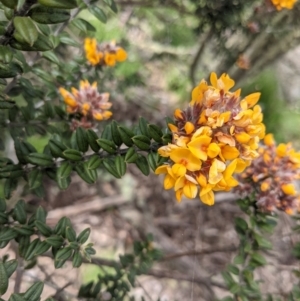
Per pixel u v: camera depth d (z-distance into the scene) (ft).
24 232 0.49
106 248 1.17
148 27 1.37
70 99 0.61
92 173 0.46
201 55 1.27
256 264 0.60
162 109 1.44
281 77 1.74
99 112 0.62
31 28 0.30
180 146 0.38
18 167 0.50
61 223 0.50
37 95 0.63
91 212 1.21
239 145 0.40
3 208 0.50
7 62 0.33
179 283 1.15
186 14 1.08
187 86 1.46
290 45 1.20
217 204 1.31
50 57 0.54
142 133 0.43
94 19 1.23
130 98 1.33
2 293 0.35
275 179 0.56
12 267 0.40
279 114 1.44
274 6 0.89
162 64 1.47
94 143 0.46
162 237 1.19
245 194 0.58
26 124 0.63
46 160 0.48
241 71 1.31
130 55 1.28
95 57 0.70
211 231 1.27
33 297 0.38
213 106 0.39
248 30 1.04
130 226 1.22
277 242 1.01
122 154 0.45
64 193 1.19
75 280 1.02
